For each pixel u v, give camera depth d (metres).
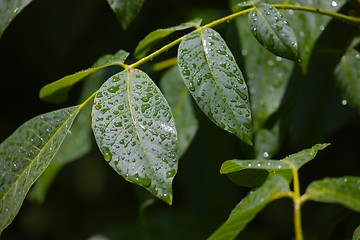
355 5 0.66
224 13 0.79
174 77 0.71
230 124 0.61
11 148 0.62
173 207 0.84
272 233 0.84
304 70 0.68
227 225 0.57
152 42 0.67
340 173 0.79
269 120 0.69
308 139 0.73
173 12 0.81
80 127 0.74
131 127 0.60
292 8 0.65
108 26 0.83
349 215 0.76
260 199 0.57
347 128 0.79
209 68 0.61
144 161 0.59
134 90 0.61
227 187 0.81
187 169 0.80
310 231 0.80
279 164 0.59
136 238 0.82
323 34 0.70
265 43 0.63
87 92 0.74
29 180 0.61
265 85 0.68
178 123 0.70
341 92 0.70
